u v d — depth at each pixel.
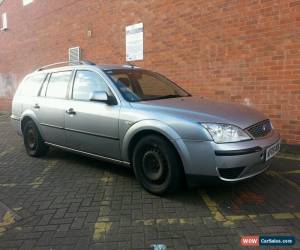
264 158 4.48
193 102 5.11
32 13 14.49
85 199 4.77
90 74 5.82
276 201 4.54
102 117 5.30
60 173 5.97
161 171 4.62
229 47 7.68
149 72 6.29
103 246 3.55
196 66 8.42
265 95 7.20
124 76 5.71
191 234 3.74
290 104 6.86
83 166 6.34
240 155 4.19
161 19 9.14
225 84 7.86
